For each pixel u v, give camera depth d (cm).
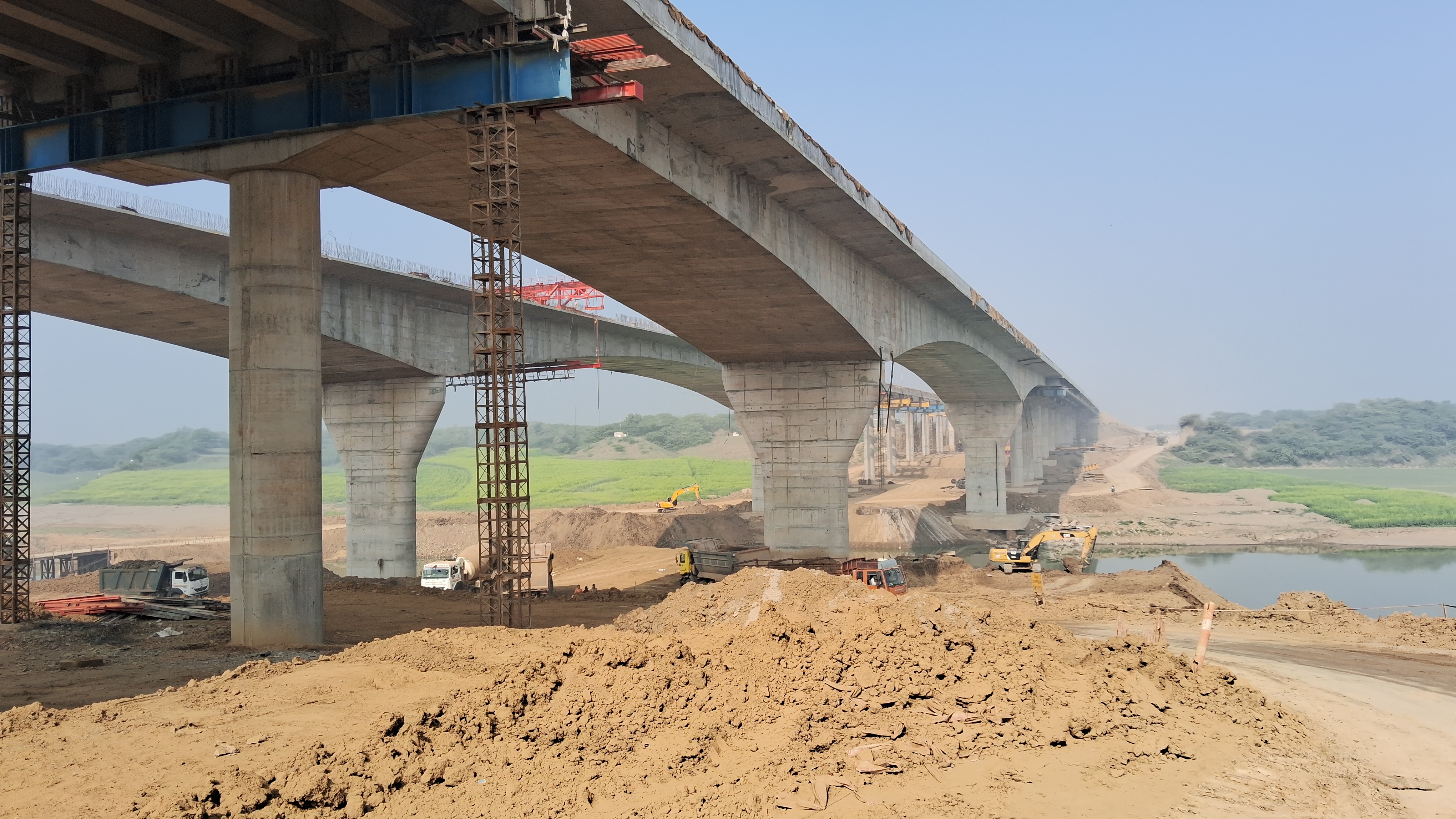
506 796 1385
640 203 3803
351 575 6669
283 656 2816
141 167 3362
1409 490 15675
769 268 4591
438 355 6550
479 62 2981
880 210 4947
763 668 1848
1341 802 1574
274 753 1551
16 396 3759
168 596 4425
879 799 1469
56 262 4319
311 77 3073
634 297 5075
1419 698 2303
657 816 1362
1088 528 7131
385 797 1366
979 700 1844
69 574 8250
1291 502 13488
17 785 1412
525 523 3209
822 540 6175
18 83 3491
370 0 2814
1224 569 8488
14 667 2662
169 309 5116
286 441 3058
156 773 1454
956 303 7169
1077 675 2086
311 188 3200
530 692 1688
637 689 1697
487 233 3055
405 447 6619
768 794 1449
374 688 2003
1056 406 18900
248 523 3020
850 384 6197
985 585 5334
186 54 3259
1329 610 3544
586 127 3098
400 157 3306
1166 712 1948
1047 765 1639
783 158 3972
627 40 3008
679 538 10156
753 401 6384
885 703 1794
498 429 3142
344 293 5791
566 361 7612
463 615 3859
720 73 3322
